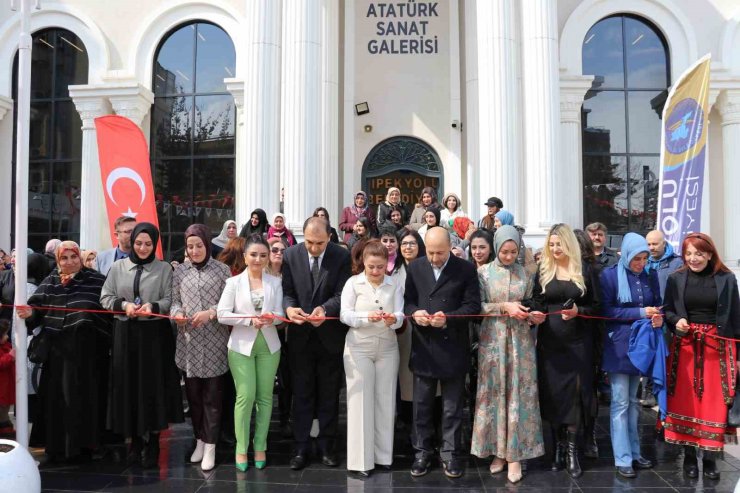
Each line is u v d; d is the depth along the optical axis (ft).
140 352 14.23
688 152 20.83
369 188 35.63
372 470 13.99
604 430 17.54
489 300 13.88
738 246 32.76
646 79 34.76
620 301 13.73
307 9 27.71
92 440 14.52
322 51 30.99
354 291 13.89
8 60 36.37
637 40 34.86
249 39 29.07
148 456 14.89
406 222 29.45
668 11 34.24
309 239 14.24
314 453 15.40
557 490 12.90
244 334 13.92
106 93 34.22
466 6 33.83
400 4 35.78
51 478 13.69
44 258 18.45
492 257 16.29
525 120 28.48
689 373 13.46
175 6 35.42
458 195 34.88
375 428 14.24
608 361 13.88
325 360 14.43
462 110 35.35
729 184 33.12
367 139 35.70
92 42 35.65
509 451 13.35
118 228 17.49
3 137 36.17
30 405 16.69
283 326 15.35
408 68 35.73
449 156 35.24
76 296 14.61
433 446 15.11
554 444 14.44
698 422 13.23
